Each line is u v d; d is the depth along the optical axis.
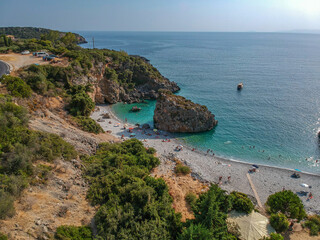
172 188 34.59
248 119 72.62
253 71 146.88
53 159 30.17
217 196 28.12
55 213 22.25
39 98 48.78
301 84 114.19
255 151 54.56
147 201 26.16
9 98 38.47
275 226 27.70
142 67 97.75
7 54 76.62
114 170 33.03
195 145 56.75
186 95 97.00
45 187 24.95
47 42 93.88
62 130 41.41
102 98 81.50
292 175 45.12
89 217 23.92
